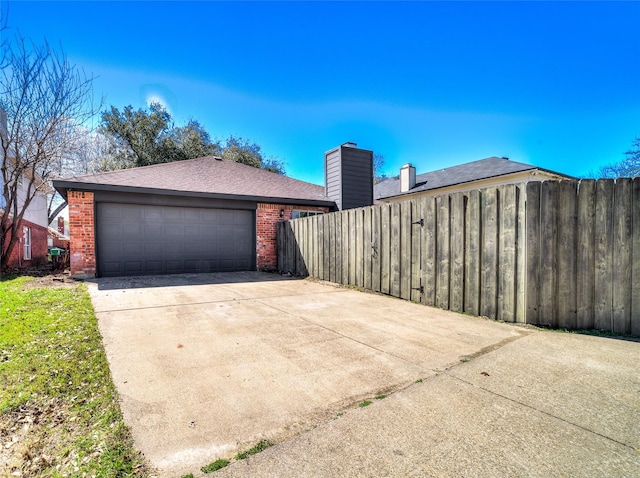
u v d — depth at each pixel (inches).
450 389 99.5
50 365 112.8
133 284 297.9
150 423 80.1
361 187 498.6
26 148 423.8
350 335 155.9
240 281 331.3
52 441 72.9
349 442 73.0
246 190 426.0
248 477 61.7
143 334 153.6
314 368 116.0
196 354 128.8
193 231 389.7
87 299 225.3
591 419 82.8
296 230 382.9
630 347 137.2
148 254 364.5
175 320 179.3
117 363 118.0
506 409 87.7
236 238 417.7
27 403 88.5
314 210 473.4
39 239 677.3
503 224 183.6
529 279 172.2
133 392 96.3
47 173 463.2
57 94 419.5
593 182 160.4
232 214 414.9
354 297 252.5
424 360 123.8
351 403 91.0
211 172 469.4
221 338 149.6
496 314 186.4
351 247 298.0
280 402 91.5
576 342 144.3
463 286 203.6
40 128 418.0
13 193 410.0
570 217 164.6
